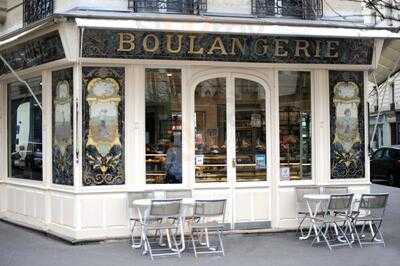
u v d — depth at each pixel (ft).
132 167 31.48
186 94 32.27
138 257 27.78
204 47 31.50
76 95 30.60
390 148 67.26
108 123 31.17
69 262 26.78
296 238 32.14
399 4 34.04
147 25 27.66
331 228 33.96
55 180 32.94
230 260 27.30
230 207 32.96
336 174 34.22
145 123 31.76
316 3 33.81
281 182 33.65
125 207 31.35
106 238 31.04
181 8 31.71
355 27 31.12
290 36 30.66
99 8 30.48
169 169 32.14
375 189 58.54
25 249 29.63
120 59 30.76
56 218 32.71
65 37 29.58
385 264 26.63
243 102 33.32
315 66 33.60
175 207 27.81
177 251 28.12
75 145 30.68
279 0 33.35
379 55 33.96
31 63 34.19
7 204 38.96
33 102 35.73
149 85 31.86
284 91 33.86
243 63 32.55
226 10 32.30
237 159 33.27
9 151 39.34
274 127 33.53
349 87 34.45
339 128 34.30
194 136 32.53
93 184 30.96
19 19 36.45
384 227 36.35
